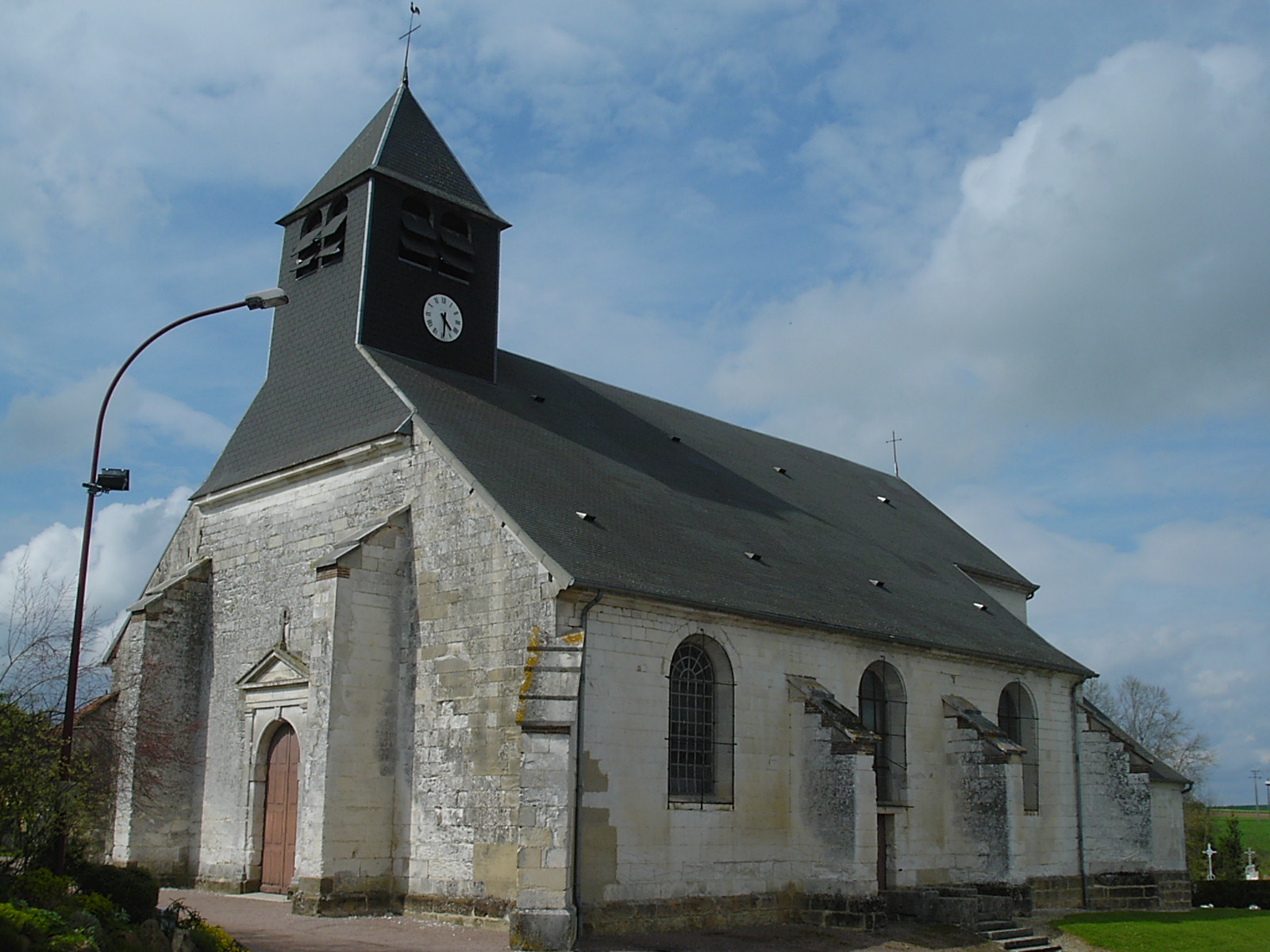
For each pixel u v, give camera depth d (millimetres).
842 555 29062
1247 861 66625
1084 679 31422
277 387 26906
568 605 19344
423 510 21969
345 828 20219
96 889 15570
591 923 18469
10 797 15555
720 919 20578
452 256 27125
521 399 27156
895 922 22516
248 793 23500
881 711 25625
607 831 19047
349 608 21016
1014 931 22438
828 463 38156
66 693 16547
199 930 15453
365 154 27125
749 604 21984
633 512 23672
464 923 19250
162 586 26125
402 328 25719
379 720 21062
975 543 38688
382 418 23359
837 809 21922
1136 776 30828
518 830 18484
